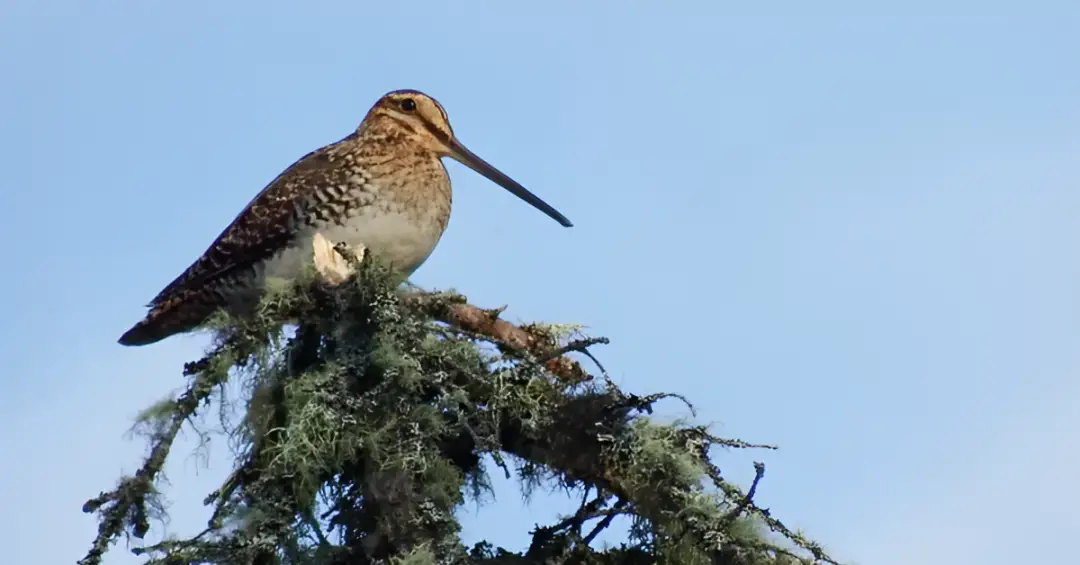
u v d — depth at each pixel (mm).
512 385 11391
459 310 12281
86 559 10102
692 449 11203
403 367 11000
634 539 11422
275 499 10531
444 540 10602
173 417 10695
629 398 11227
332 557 10617
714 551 10875
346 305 11234
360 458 10922
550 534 11477
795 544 11070
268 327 11281
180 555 10141
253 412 11117
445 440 11375
